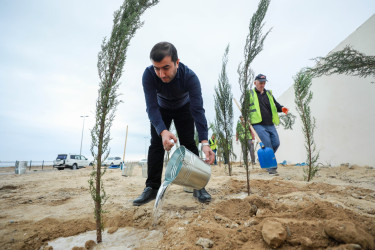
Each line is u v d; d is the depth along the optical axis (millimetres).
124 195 3285
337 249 1028
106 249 1497
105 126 1703
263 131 5027
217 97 4492
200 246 1280
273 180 3668
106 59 1771
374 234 1179
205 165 2152
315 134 7367
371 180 3555
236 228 1557
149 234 1723
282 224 1377
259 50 2711
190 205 2447
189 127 2949
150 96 2508
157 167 2729
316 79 7211
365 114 5250
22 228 1879
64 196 3377
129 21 1796
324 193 2475
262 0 2744
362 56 2271
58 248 1555
